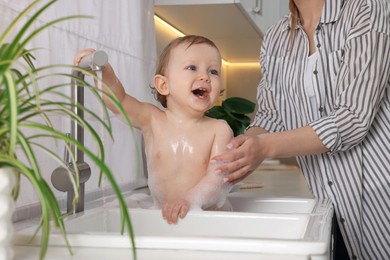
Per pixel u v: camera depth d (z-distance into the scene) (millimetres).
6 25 924
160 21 2047
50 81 1082
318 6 1324
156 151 1071
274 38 1436
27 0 989
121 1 1537
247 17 1946
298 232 805
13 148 465
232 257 569
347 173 1270
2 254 538
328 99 1269
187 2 1741
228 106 2000
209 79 1054
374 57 1149
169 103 1089
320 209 1015
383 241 1265
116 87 997
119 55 1521
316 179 1332
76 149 914
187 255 577
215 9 1812
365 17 1183
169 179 1065
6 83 492
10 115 497
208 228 921
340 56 1244
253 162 1040
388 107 1258
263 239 591
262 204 1234
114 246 613
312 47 1332
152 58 1811
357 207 1266
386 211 1253
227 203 1120
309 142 1091
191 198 1011
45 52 1063
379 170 1251
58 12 1142
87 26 1306
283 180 2096
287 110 1398
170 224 938
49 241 623
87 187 1267
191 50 1057
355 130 1128
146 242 605
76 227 837
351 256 1292
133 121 1061
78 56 911
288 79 1363
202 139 1065
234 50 2805
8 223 545
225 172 1046
